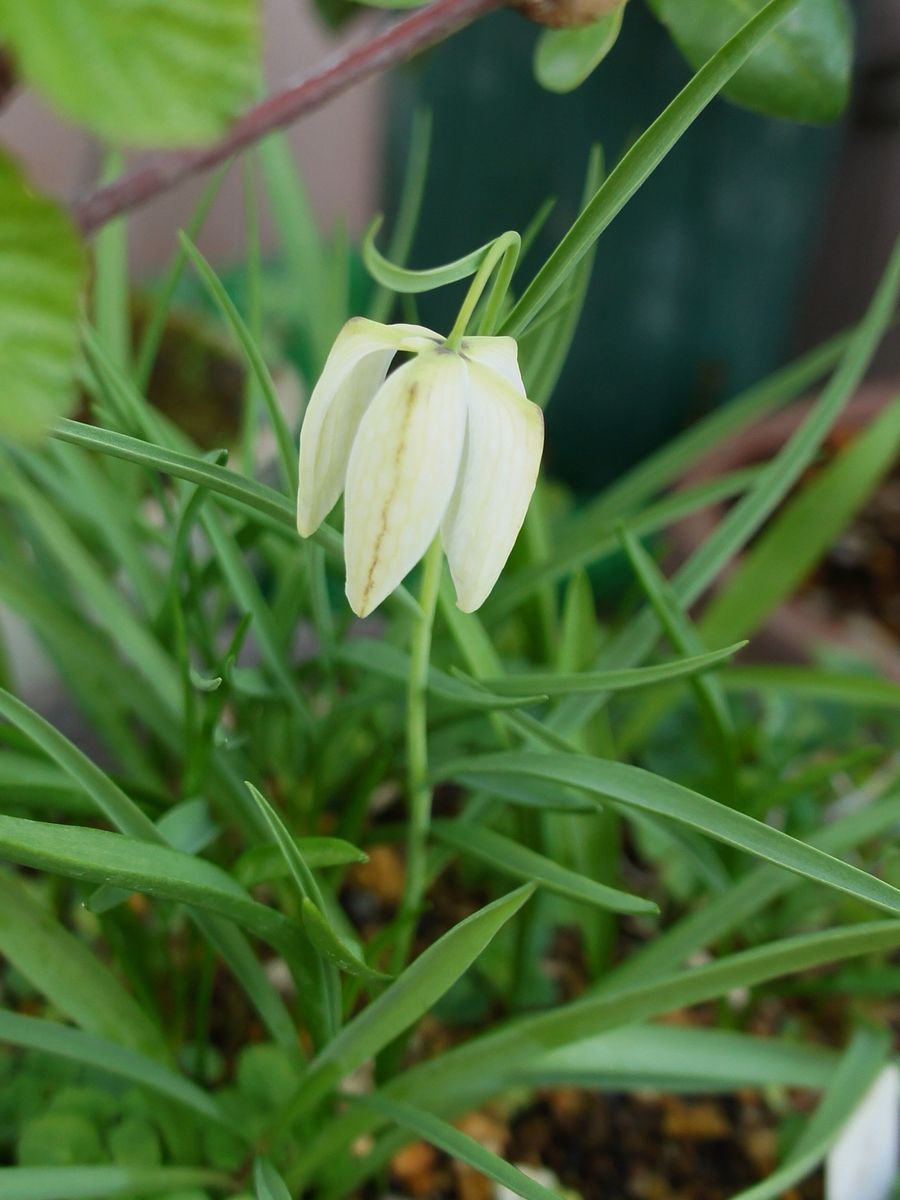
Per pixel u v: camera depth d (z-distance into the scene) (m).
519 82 0.67
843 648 0.56
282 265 0.80
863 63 0.79
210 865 0.26
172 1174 0.30
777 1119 0.40
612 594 0.71
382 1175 0.36
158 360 0.60
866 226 0.88
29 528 0.40
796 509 0.40
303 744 0.38
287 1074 0.33
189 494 0.28
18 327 0.16
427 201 0.72
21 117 0.60
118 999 0.29
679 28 0.26
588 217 0.24
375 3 0.23
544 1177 0.37
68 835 0.23
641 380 0.78
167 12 0.15
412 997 0.26
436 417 0.22
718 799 0.36
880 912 0.39
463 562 0.23
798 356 0.95
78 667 0.37
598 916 0.36
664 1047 0.31
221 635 0.52
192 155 0.19
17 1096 0.33
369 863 0.46
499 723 0.33
